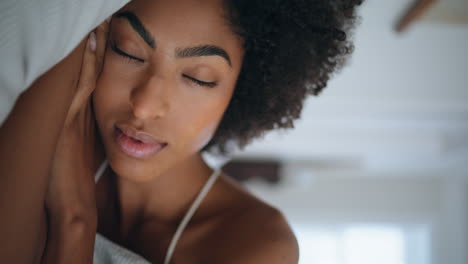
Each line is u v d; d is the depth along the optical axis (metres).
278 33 0.91
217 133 1.08
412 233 7.07
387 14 3.04
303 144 4.81
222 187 1.03
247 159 5.59
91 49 0.77
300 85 1.01
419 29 3.22
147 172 0.83
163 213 0.99
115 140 0.80
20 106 0.54
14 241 0.55
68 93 0.59
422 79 3.39
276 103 1.04
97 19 0.57
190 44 0.76
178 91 0.79
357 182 7.02
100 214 0.99
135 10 0.75
